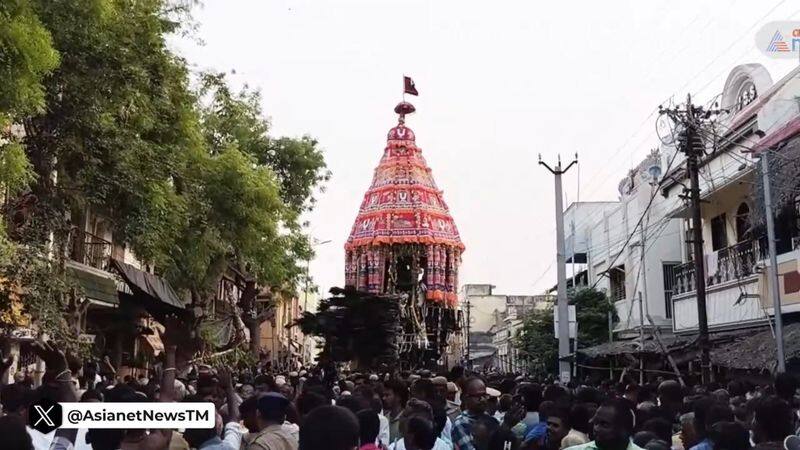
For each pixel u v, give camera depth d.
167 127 16.69
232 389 6.97
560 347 24.69
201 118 24.47
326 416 3.83
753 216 18.83
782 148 17.45
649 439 6.15
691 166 17.81
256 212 21.27
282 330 60.16
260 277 24.62
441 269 37.78
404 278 38.75
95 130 14.10
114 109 14.48
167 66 15.73
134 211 15.73
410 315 35.00
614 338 33.03
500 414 9.95
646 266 30.03
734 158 21.08
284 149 30.94
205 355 25.16
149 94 15.51
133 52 14.64
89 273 19.45
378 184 39.00
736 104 23.41
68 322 15.05
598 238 37.62
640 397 11.16
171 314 23.69
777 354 14.67
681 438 7.21
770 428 5.53
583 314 33.22
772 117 19.67
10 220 14.02
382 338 22.03
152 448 5.14
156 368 22.80
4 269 12.35
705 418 6.48
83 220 19.86
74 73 13.55
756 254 20.20
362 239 37.81
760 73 22.45
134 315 23.88
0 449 3.83
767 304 18.88
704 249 24.88
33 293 12.80
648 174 32.72
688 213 25.14
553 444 6.64
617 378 25.48
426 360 34.12
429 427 6.35
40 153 13.99
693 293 24.44
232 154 21.36
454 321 38.75
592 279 38.75
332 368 19.89
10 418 3.97
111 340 24.62
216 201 20.81
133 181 15.20
